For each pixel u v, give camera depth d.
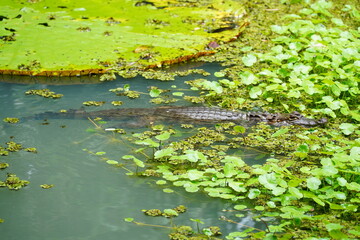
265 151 6.05
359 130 6.25
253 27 10.20
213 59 8.73
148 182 5.35
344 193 4.85
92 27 9.34
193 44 8.99
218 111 6.91
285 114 6.84
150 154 5.92
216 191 4.95
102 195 5.09
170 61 8.39
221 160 5.48
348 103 7.38
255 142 6.24
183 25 9.75
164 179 5.41
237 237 4.38
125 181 5.35
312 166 5.64
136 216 4.77
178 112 6.85
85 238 4.41
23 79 7.70
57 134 6.23
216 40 9.26
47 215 4.73
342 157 5.16
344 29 10.15
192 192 5.21
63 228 4.55
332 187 4.96
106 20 9.73
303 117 6.79
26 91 7.33
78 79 7.82
